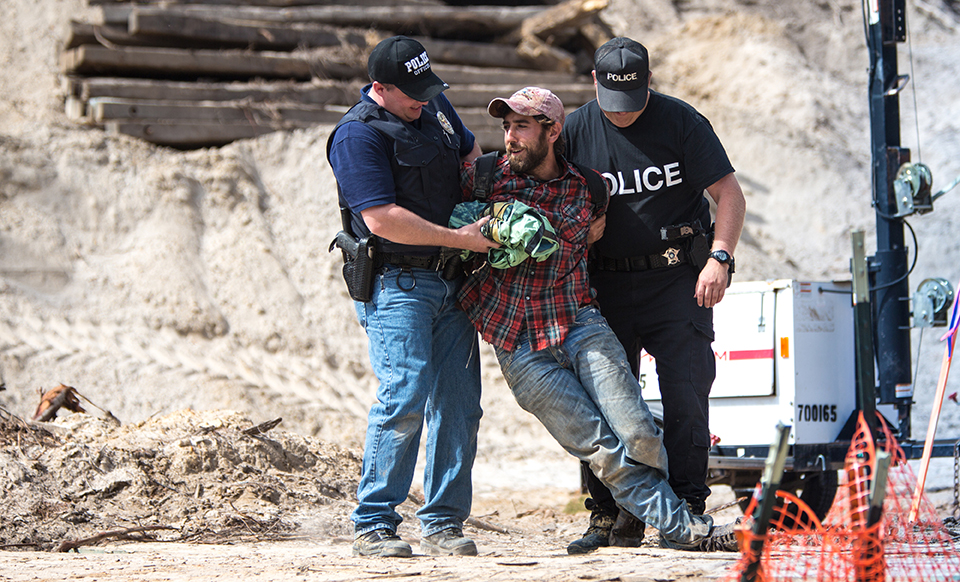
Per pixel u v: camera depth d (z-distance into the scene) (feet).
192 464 82.89
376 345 51.72
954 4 338.34
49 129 195.42
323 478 90.63
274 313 174.19
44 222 177.06
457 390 53.52
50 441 81.92
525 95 50.93
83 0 233.55
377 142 50.26
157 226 183.21
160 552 60.64
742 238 227.20
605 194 53.98
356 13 226.99
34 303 164.14
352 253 51.85
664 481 51.47
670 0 308.19
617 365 50.96
